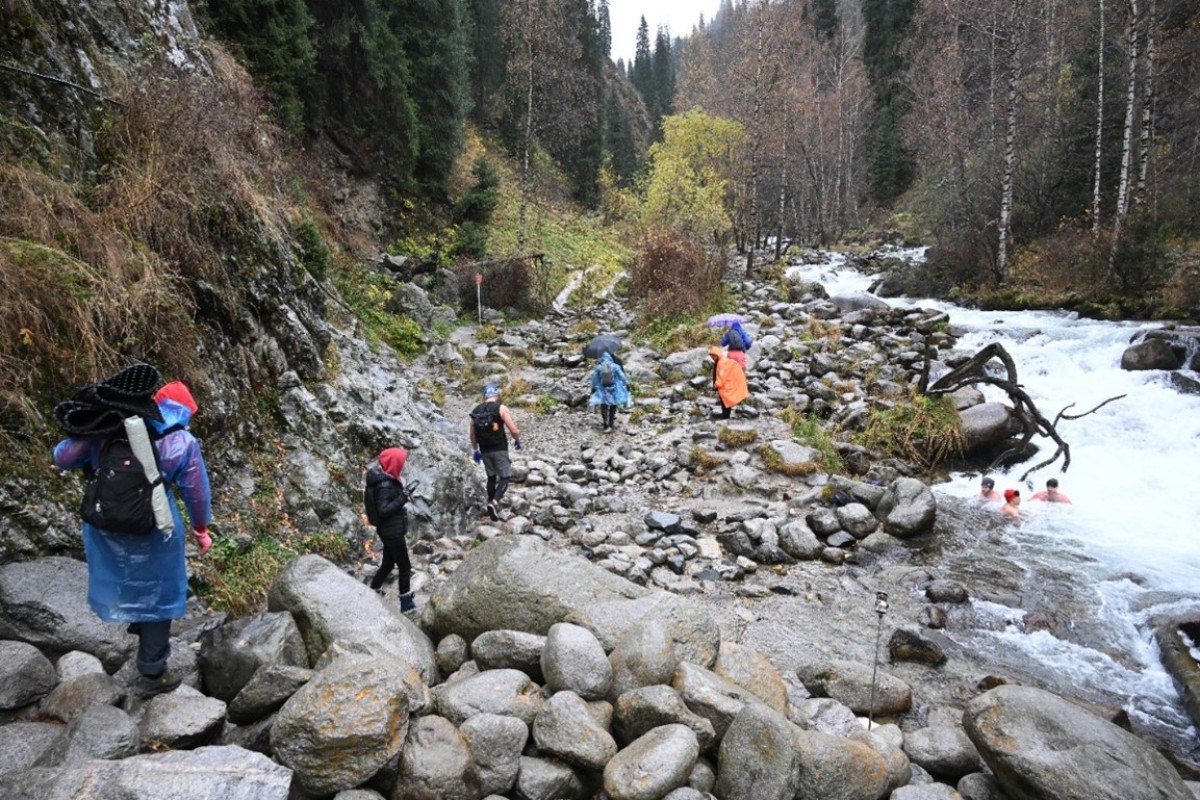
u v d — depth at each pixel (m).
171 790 2.67
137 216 6.04
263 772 2.89
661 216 29.30
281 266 8.31
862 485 9.19
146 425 3.38
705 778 3.71
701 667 4.35
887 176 50.03
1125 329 14.69
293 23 16.73
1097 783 3.52
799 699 4.76
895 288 25.00
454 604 4.87
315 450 7.26
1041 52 26.03
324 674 3.37
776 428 11.39
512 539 5.20
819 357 13.95
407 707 3.40
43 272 4.82
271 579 5.61
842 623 6.42
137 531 3.27
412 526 7.67
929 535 8.37
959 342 15.35
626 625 4.58
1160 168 22.50
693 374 14.36
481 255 23.38
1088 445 10.52
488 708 3.78
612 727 4.03
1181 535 8.08
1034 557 7.75
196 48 9.68
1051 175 23.66
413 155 22.77
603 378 12.04
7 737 2.99
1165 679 5.60
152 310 5.64
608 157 49.06
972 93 26.98
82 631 3.77
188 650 4.07
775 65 31.56
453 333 18.52
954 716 5.08
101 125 6.45
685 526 8.27
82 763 2.74
